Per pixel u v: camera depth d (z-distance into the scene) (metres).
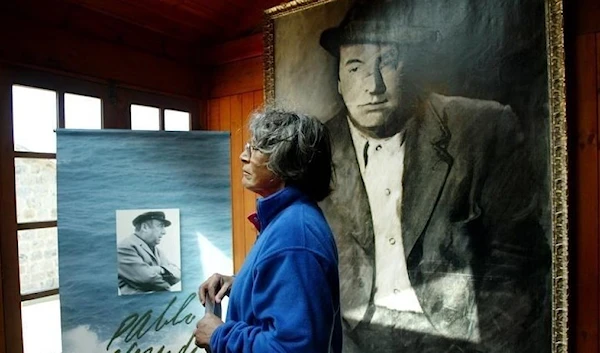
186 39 2.52
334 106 1.96
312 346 0.78
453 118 1.65
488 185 1.58
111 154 1.72
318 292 0.82
